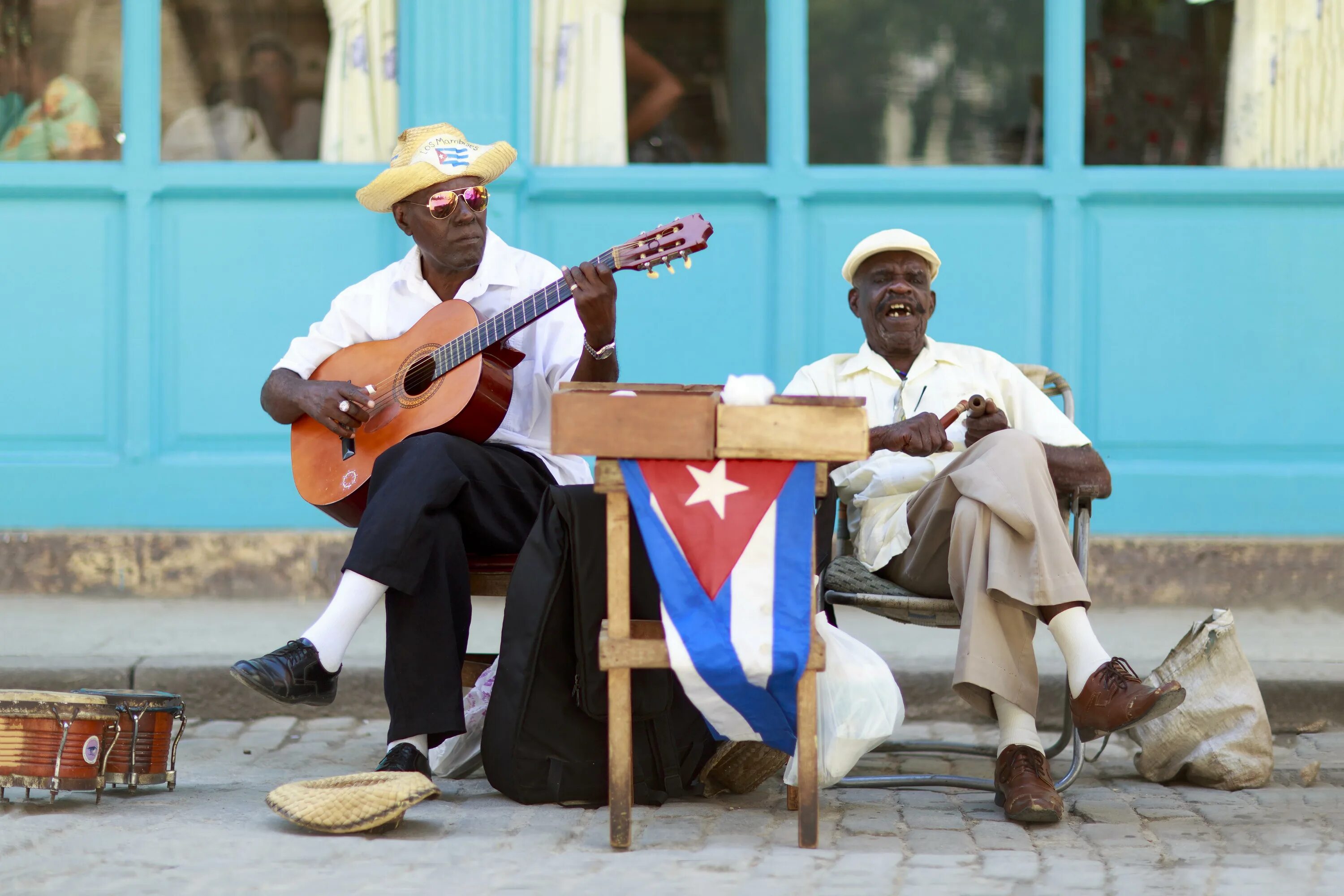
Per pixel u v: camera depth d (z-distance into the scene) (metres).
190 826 4.88
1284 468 8.86
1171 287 8.88
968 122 8.98
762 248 8.92
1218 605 8.52
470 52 8.73
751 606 4.55
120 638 7.50
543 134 9.01
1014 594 5.07
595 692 5.09
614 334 5.58
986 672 5.11
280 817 4.99
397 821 4.86
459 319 5.80
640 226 8.91
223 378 8.95
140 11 8.91
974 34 8.96
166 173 8.88
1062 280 8.84
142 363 8.87
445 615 5.31
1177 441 8.88
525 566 5.21
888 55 8.97
